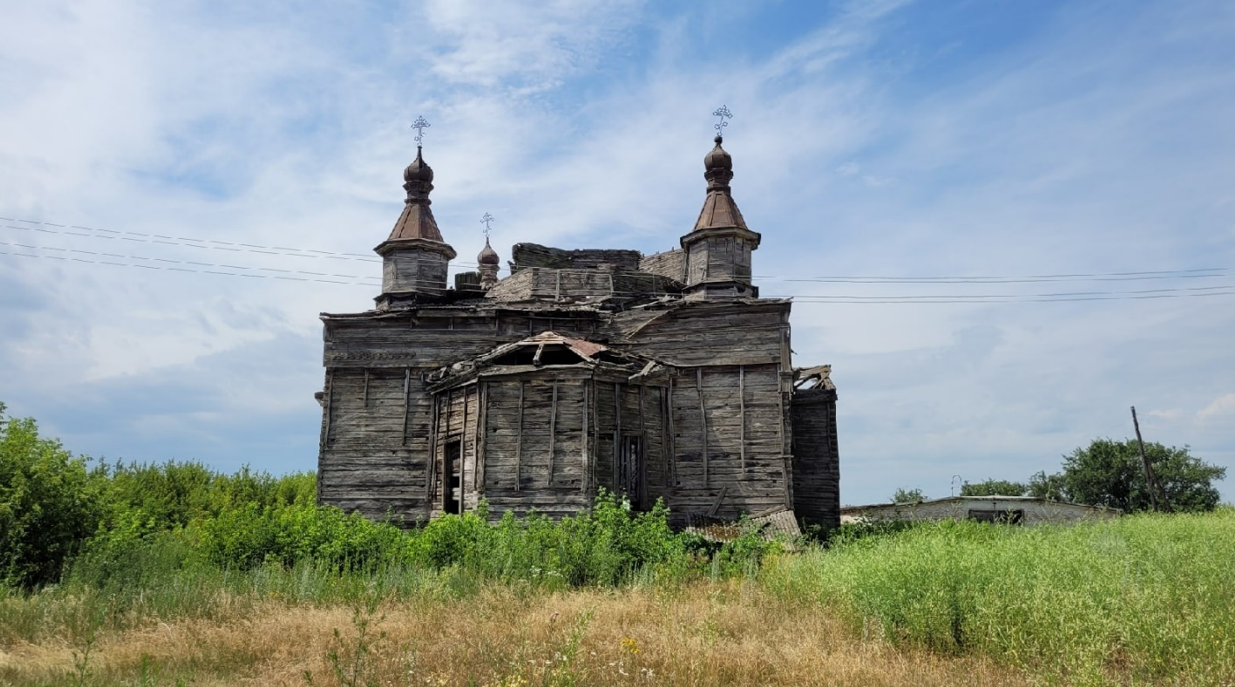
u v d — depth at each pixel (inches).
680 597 557.6
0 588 553.0
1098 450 2055.9
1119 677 347.9
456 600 540.1
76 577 565.0
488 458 934.4
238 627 461.4
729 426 1082.1
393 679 340.5
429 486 1066.1
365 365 1121.4
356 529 741.9
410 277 1221.1
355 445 1099.9
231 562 680.4
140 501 1116.5
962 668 369.4
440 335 1128.8
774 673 370.3
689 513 1059.3
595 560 655.8
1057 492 2149.4
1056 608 388.8
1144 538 663.1
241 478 1368.1
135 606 501.0
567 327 1140.5
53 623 463.2
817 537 1050.7
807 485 1197.1
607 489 938.1
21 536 624.1
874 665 372.2
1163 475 1950.1
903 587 452.8
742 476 1063.6
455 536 705.6
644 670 349.4
